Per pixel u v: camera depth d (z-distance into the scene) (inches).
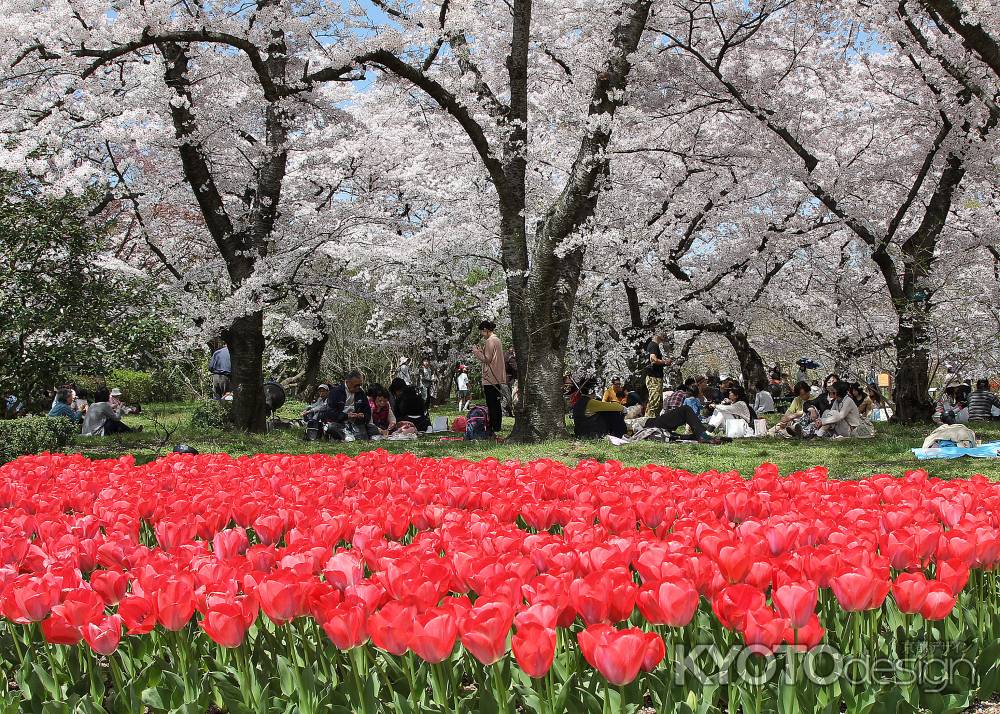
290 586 132.6
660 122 777.6
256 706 139.0
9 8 565.3
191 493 250.2
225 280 766.5
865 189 775.1
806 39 768.3
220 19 609.0
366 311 1274.6
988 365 984.3
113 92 677.3
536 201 773.9
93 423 686.5
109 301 541.0
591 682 135.1
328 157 848.3
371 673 136.7
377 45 578.2
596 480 246.2
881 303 904.3
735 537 174.7
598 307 979.9
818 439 582.2
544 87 784.9
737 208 888.9
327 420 638.5
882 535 161.6
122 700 143.6
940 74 695.1
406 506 211.6
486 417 625.3
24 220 524.1
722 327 965.8
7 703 143.9
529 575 145.7
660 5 689.0
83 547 180.9
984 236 781.3
